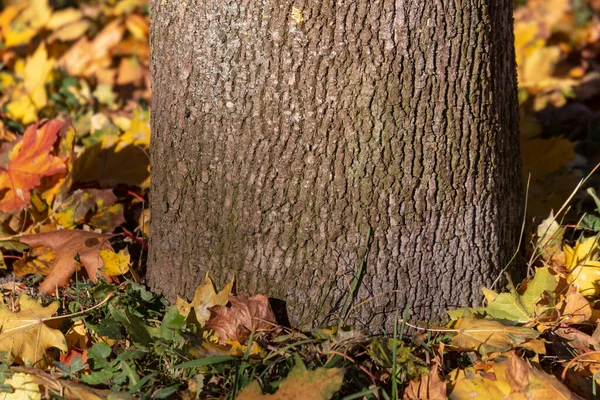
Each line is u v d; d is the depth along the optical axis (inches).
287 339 76.2
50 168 83.9
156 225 79.7
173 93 77.5
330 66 75.1
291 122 75.7
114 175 89.0
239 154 76.5
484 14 76.0
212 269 78.2
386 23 74.7
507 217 79.3
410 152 75.9
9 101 104.4
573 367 75.0
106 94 106.3
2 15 118.7
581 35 138.9
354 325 77.5
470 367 74.1
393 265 77.0
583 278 79.4
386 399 72.3
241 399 71.9
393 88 75.2
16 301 80.1
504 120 78.2
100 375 74.2
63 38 117.7
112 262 79.5
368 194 76.1
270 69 75.4
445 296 78.0
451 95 75.9
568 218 86.7
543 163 89.7
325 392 71.5
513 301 77.0
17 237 82.7
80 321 77.7
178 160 77.9
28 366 75.4
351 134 75.7
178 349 74.5
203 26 76.0
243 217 77.1
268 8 74.9
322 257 76.9
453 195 76.8
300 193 76.4
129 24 126.3
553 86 110.3
